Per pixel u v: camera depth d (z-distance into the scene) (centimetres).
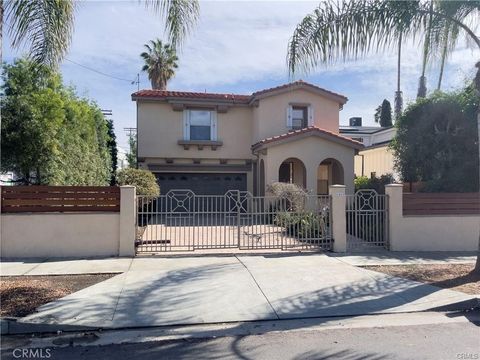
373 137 2742
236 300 632
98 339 504
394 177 1703
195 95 1983
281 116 1952
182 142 1959
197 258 922
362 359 440
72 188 947
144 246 995
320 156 1780
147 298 635
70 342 495
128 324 536
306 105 1983
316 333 522
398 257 949
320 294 663
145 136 1970
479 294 653
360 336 511
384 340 497
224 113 2031
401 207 1032
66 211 945
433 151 1311
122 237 945
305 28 862
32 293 644
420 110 1384
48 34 806
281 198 1134
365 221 1063
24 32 775
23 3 762
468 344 483
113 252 952
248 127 2050
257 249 1014
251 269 816
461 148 1265
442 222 1045
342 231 1005
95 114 1781
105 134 1972
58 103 1212
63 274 775
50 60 827
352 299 640
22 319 535
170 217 1030
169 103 1969
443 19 827
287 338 505
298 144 1769
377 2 815
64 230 942
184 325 545
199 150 2008
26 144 1154
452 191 1239
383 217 1058
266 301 629
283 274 778
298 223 1102
